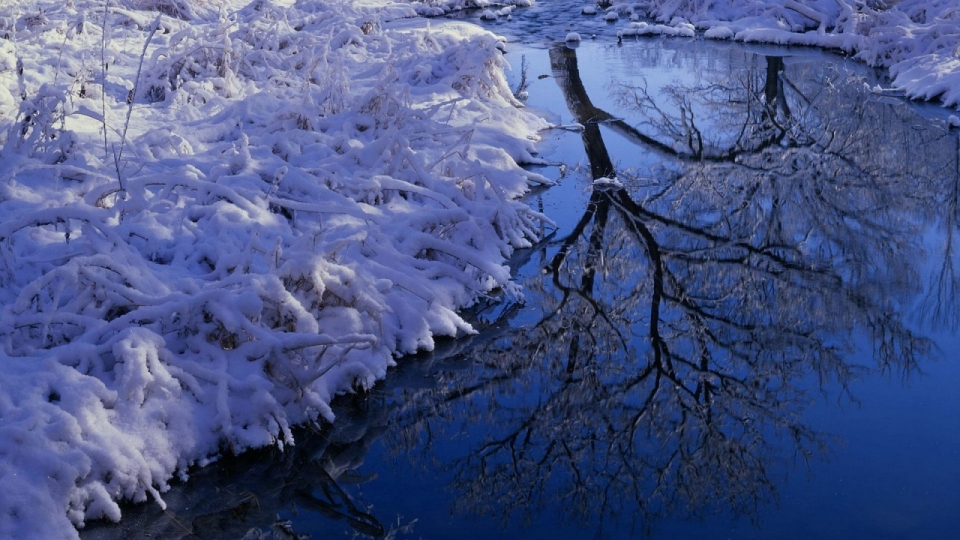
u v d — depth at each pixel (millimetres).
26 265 5863
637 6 22078
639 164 10820
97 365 5082
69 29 13812
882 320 7223
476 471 5359
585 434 5770
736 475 5312
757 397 6188
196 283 5898
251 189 7539
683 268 8156
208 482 4941
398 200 8219
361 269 6562
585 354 6703
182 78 11461
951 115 12539
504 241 8203
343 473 5270
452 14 22094
